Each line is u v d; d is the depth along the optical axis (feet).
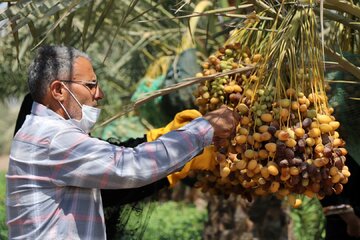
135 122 19.24
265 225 17.71
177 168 9.52
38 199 9.48
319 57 9.87
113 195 11.32
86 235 9.55
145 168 9.37
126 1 17.53
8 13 10.30
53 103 9.81
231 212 17.89
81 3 9.75
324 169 9.52
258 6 10.56
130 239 11.69
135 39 19.86
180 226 25.30
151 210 12.18
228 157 9.89
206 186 11.18
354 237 14.74
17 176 9.57
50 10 9.95
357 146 11.53
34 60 9.88
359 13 10.41
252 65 10.12
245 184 9.92
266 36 10.50
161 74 18.12
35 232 9.46
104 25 17.69
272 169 9.38
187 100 14.79
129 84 21.20
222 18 17.28
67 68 9.77
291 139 9.39
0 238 20.33
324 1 10.30
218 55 10.73
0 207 22.98
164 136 9.52
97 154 9.37
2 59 18.83
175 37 19.06
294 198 9.89
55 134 9.49
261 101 9.64
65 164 9.40
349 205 14.10
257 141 9.53
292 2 10.19
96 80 10.00
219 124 9.66
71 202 9.53
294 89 9.70
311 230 18.92
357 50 12.15
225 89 10.26
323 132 9.56
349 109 11.44
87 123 9.87
